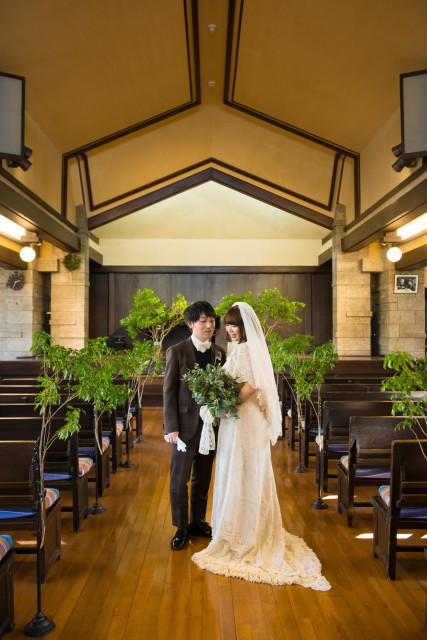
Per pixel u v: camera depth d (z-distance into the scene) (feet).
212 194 37.06
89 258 35.83
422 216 22.82
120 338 37.40
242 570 9.09
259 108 27.07
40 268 31.83
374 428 10.87
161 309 28.99
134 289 39.58
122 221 37.65
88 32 18.54
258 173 33.53
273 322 39.22
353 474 11.60
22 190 22.06
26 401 14.84
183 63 23.38
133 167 31.78
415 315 31.68
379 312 33.45
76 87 21.88
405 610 8.00
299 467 16.61
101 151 30.07
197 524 11.02
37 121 23.68
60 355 10.50
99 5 17.39
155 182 34.04
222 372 9.23
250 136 30.42
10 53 17.93
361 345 32.22
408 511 9.09
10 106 18.10
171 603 8.17
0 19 16.16
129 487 14.82
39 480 8.16
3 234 24.94
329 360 14.61
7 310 31.14
